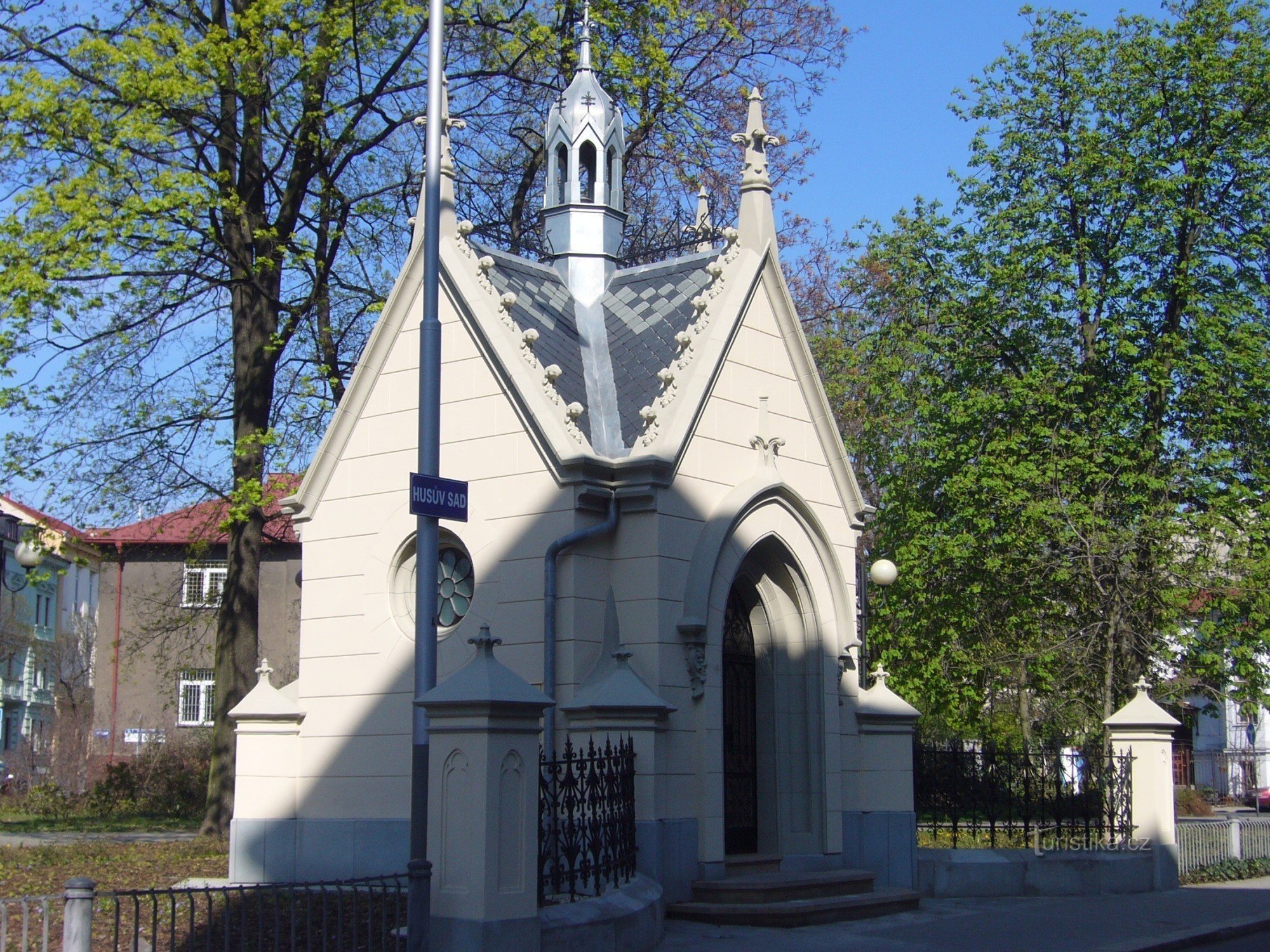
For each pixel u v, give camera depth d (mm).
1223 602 27016
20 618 57094
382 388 17375
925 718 37031
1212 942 14961
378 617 16812
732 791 17234
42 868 17703
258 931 10570
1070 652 27594
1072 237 29594
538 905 11344
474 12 23156
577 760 12648
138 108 20109
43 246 19312
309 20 21391
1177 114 28938
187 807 33031
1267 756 54312
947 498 29422
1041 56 30438
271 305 23203
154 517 25219
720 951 13133
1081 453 27891
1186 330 28578
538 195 28516
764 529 17062
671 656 15414
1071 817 20250
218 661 22750
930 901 17781
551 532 15414
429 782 10898
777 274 17953
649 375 17062
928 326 31375
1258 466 27766
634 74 24016
